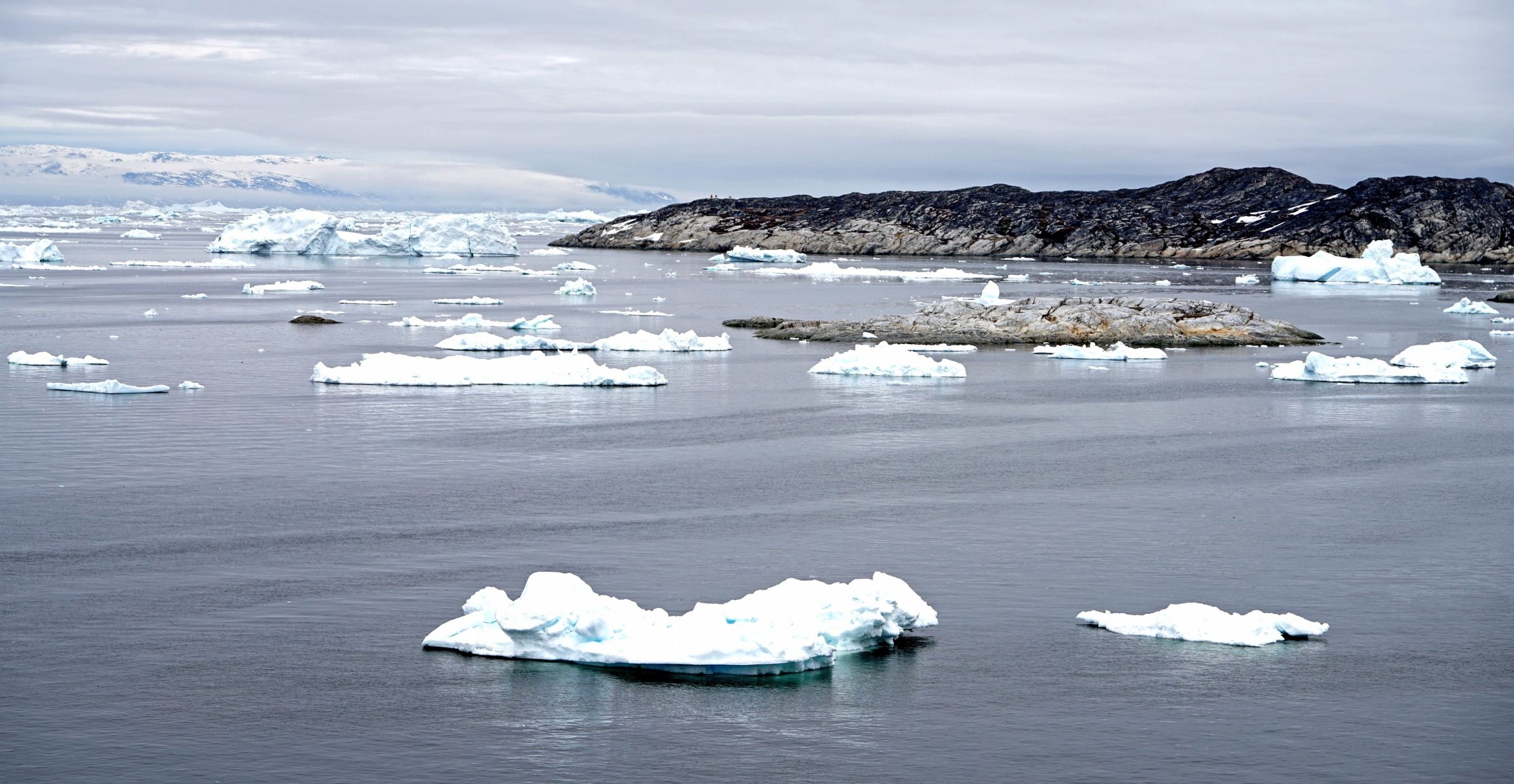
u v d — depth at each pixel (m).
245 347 82.62
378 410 59.31
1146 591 34.09
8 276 146.38
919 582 34.66
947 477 47.00
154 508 41.53
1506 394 67.44
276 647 29.81
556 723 26.02
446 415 58.16
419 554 36.84
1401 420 59.34
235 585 34.03
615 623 29.17
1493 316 112.94
